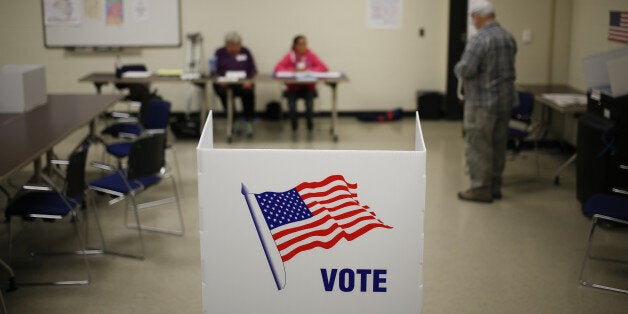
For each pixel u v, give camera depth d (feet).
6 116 16.11
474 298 11.89
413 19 28.84
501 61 16.46
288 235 5.06
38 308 11.52
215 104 29.14
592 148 15.72
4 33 27.91
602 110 15.57
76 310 11.44
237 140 25.07
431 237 15.02
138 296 12.02
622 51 16.14
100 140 18.15
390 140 24.97
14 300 11.82
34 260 13.73
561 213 16.76
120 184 14.29
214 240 5.08
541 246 14.48
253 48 28.81
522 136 19.35
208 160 4.95
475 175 17.54
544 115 23.44
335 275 5.12
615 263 13.58
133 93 23.50
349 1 28.60
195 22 28.32
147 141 13.85
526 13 24.30
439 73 29.40
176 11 28.12
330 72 27.17
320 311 5.18
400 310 5.18
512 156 22.38
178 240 14.90
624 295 12.07
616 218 11.91
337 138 24.95
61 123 15.25
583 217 16.46
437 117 29.19
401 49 29.14
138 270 13.21
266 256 5.09
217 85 26.03
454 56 28.14
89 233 15.33
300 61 26.11
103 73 26.16
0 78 16.37
